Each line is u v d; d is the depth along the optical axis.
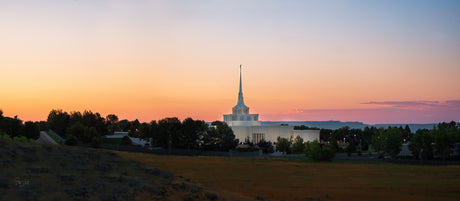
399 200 50.50
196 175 69.31
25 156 59.03
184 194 49.03
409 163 106.50
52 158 62.38
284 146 143.88
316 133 182.00
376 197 52.31
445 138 113.00
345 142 190.75
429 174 74.06
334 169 80.94
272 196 52.66
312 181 64.81
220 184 60.81
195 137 136.88
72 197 40.69
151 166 76.75
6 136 86.62
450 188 58.19
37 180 45.44
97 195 43.09
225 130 145.38
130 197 44.47
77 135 132.62
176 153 124.00
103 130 170.00
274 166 85.00
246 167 81.88
